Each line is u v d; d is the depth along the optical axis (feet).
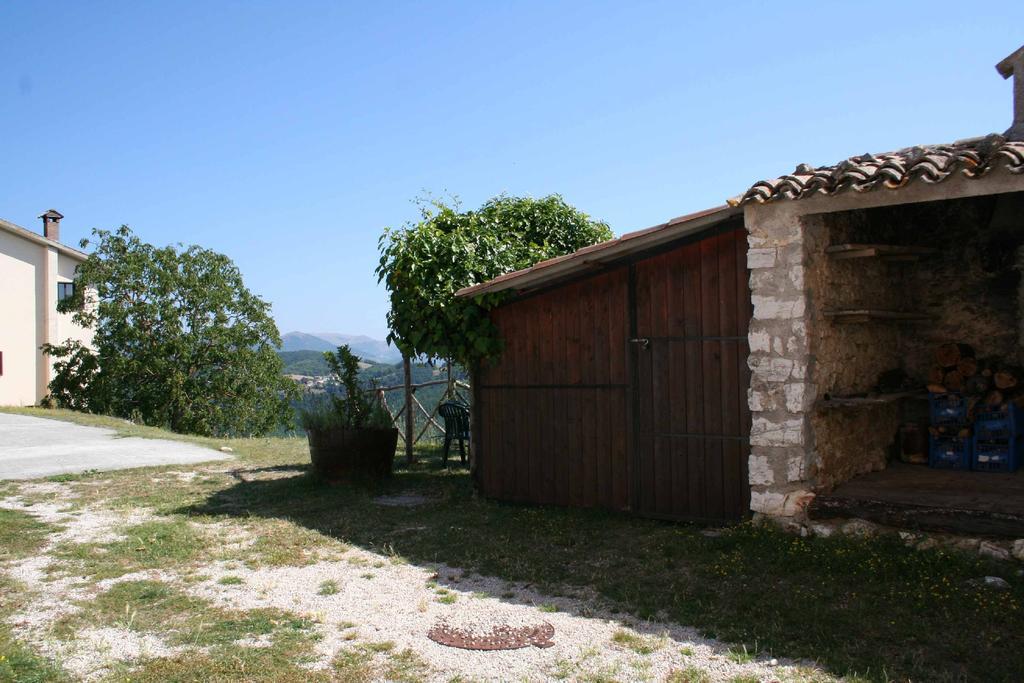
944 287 28.25
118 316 89.92
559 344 27.66
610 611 16.76
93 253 92.38
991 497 20.43
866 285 25.80
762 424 21.93
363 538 23.97
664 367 24.86
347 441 33.12
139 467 40.96
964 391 26.12
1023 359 26.63
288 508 28.94
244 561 21.56
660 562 20.06
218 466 42.11
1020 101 29.22
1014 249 26.96
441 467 39.34
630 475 25.64
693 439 24.17
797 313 21.39
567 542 22.50
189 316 95.91
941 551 18.26
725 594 17.40
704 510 23.91
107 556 21.89
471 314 29.32
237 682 13.39
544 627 15.87
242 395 97.55
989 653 13.62
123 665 14.07
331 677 13.57
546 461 28.07
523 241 39.73
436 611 17.10
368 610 17.24
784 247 21.59
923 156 19.63
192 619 16.60
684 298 24.41
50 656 14.47
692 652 14.30
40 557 21.93
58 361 92.58
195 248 97.66
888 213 27.53
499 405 29.53
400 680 13.43
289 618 16.69
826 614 15.70
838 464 23.35
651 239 24.11
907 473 25.26
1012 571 17.17
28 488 34.09
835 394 23.22
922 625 14.87
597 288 26.58
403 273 31.42
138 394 92.68
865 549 18.92
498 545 22.40
